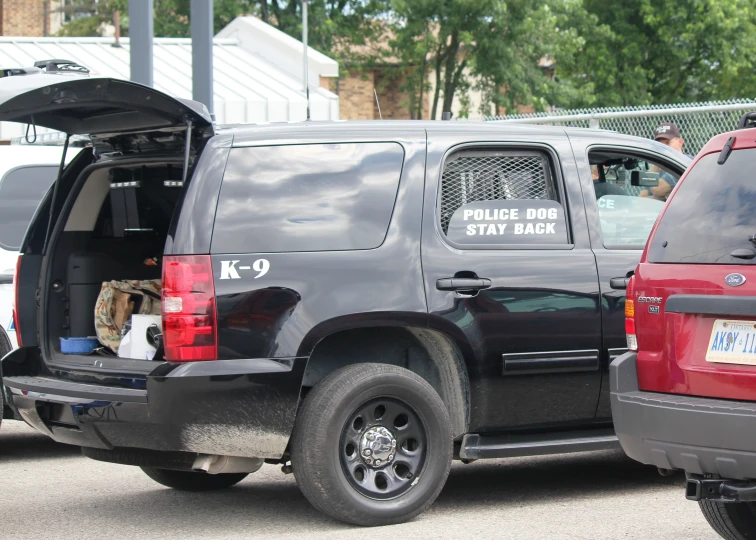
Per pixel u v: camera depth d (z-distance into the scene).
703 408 5.98
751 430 5.79
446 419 7.92
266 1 51.44
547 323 8.20
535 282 8.18
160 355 7.73
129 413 7.32
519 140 8.45
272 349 7.39
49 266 8.52
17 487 9.38
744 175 6.23
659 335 6.40
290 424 7.45
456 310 7.92
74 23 56.81
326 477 7.50
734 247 6.12
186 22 50.62
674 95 48.81
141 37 16.03
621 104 47.31
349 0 53.03
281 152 7.74
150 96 7.30
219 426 7.25
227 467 7.66
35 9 59.50
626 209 8.85
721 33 45.81
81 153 8.73
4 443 11.70
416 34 46.12
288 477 9.74
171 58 30.48
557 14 45.84
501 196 8.34
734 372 6.00
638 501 8.57
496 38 44.62
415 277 7.83
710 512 6.87
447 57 46.91
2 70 8.32
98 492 9.15
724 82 47.00
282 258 7.51
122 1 51.72
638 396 6.40
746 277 6.00
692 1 45.69
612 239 8.67
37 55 29.72
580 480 9.47
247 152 7.64
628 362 6.56
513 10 44.41
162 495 9.02
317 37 50.97
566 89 45.97
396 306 7.71
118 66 30.14
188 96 28.05
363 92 52.50
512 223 8.27
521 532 7.57
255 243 7.47
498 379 8.07
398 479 7.81
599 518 7.99
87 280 8.69
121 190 8.81
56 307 8.53
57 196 8.61
